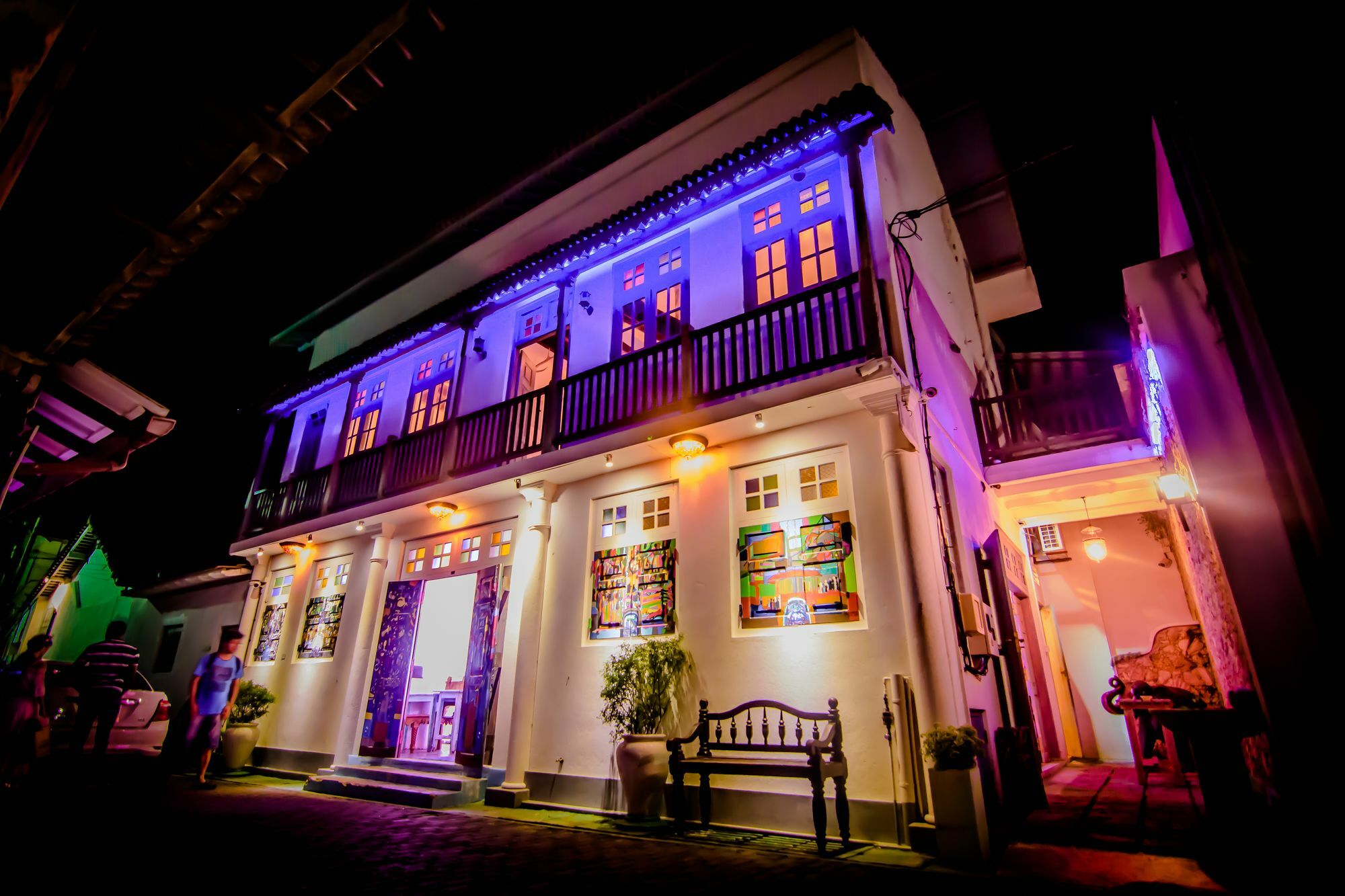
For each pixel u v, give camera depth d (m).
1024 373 10.48
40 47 2.29
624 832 5.40
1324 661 3.62
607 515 7.62
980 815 4.21
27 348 4.30
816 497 6.11
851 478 5.94
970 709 5.26
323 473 11.11
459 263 11.11
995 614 6.76
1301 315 3.68
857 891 3.55
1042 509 9.41
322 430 12.42
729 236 7.74
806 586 5.89
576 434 7.73
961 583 5.91
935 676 4.87
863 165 6.76
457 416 9.66
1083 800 6.37
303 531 10.67
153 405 5.13
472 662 8.13
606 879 3.78
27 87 2.42
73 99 2.81
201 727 7.68
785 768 4.89
